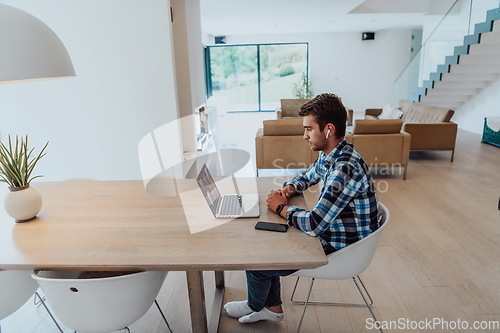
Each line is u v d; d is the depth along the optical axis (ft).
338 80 36.94
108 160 11.82
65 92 11.23
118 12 10.63
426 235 9.45
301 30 33.37
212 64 37.93
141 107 11.32
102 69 11.04
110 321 4.50
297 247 4.43
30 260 4.30
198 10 14.12
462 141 21.35
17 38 3.86
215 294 7.09
